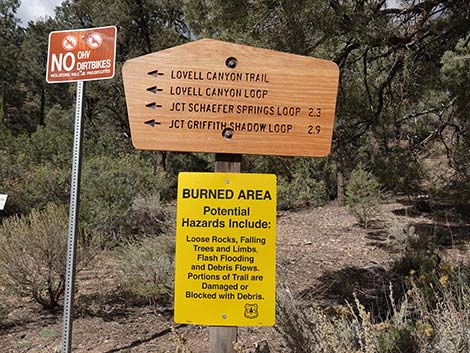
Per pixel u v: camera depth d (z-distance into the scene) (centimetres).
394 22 576
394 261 688
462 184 898
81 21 2594
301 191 1518
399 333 277
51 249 508
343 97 630
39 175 993
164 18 2109
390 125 827
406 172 848
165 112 220
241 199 218
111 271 667
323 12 455
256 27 491
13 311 522
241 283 216
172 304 543
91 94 2177
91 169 995
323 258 798
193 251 217
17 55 4125
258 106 221
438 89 686
